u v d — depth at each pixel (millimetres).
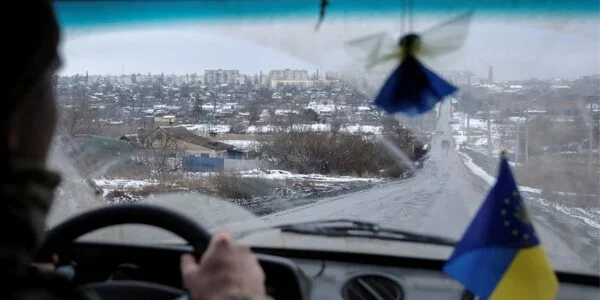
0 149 837
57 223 2068
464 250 2033
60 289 998
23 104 848
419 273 2268
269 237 2357
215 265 1357
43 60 849
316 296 2168
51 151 1013
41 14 849
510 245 1971
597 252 2158
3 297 827
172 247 2082
